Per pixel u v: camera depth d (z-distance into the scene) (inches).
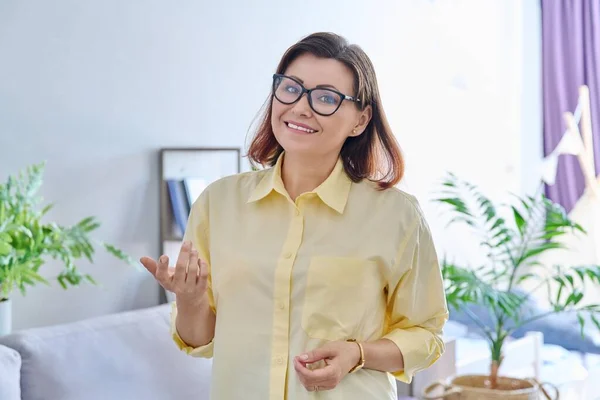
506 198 196.4
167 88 119.7
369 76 54.9
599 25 192.5
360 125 56.1
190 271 51.5
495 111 193.6
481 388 100.5
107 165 112.4
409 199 56.3
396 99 166.7
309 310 53.1
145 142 117.0
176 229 120.6
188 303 53.5
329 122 52.5
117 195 113.9
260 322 53.9
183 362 92.1
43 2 104.3
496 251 191.3
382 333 57.1
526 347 131.0
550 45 197.9
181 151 121.3
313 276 53.3
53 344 83.7
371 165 57.6
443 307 57.9
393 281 55.6
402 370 55.0
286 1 138.8
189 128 123.1
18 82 102.3
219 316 55.1
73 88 108.1
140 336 90.9
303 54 53.7
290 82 52.9
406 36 169.0
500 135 194.7
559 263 192.4
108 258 113.3
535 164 200.5
